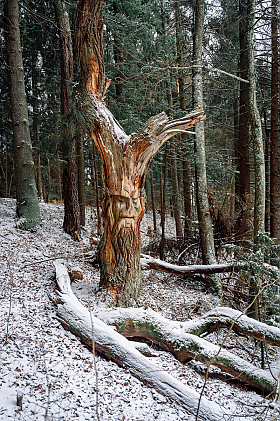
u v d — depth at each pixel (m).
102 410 3.36
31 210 10.05
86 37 5.58
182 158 12.18
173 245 10.86
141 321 5.05
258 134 7.40
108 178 5.60
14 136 9.98
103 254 5.79
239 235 9.11
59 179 20.89
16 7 9.81
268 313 5.70
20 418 2.96
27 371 3.68
